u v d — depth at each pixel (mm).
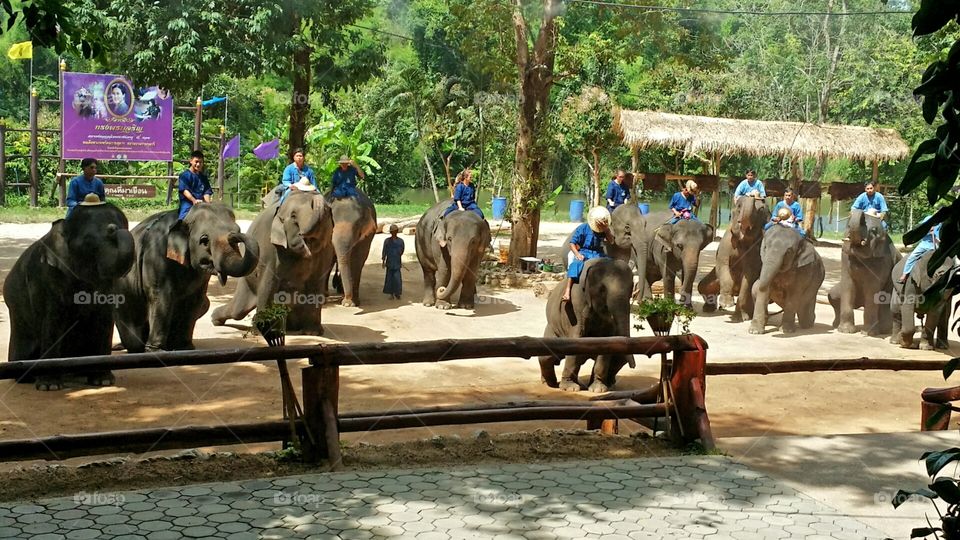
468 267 16234
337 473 6609
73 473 6570
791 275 15375
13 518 5629
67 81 30922
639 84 39844
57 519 5621
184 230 11594
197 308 12117
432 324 14898
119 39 16359
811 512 6016
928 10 2191
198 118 32688
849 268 15688
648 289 18469
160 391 10055
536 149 20734
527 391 10703
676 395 7609
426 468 6840
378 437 8477
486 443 7586
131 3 16016
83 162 11711
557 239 28422
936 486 2389
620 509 5984
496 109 27562
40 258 10320
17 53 25453
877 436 7980
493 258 21688
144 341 12203
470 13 21812
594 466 6949
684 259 16906
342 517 5723
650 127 28750
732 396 10820
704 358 7594
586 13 28016
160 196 35781
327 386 6867
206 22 16641
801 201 36781
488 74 28812
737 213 16625
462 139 30672
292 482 6379
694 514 5926
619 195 19656
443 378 11172
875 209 18422
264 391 10117
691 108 36469
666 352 7625
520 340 7207
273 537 5379
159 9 16203
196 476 6586
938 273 13477
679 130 28875
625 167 38906
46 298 10320
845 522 5844
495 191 35281
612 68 35562
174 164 36625
